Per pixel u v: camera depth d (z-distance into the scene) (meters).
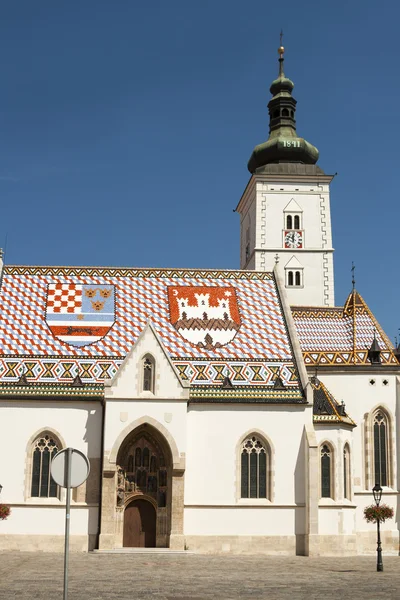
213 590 38.62
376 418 78.62
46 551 64.31
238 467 67.12
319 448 69.69
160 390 65.94
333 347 81.25
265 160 109.81
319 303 103.31
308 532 65.44
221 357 71.44
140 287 77.69
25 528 64.81
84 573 46.25
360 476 76.69
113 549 63.47
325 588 39.81
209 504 66.12
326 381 79.25
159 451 67.00
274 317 76.19
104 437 64.88
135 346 66.56
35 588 38.03
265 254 104.38
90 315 74.25
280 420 68.12
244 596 36.12
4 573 45.56
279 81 112.69
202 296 77.31
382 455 77.75
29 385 67.38
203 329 74.00
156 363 66.31
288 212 105.56
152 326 69.38
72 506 65.06
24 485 65.44
